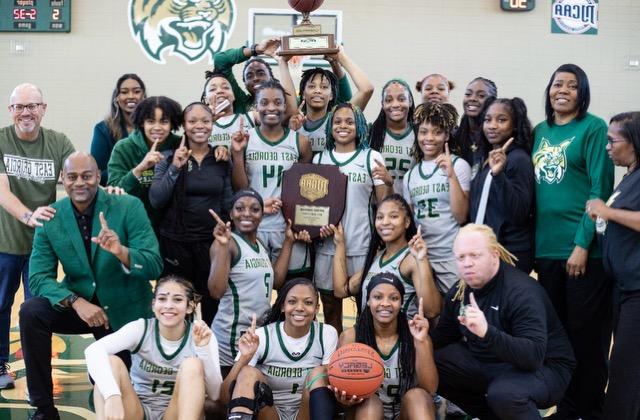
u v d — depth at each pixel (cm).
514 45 947
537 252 367
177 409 316
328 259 405
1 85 948
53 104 952
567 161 356
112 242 341
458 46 948
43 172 414
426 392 322
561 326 335
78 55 947
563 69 360
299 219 399
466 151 426
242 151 403
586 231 343
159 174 396
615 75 948
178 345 333
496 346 304
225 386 334
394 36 948
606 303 357
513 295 320
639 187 321
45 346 355
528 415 310
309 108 445
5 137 404
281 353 343
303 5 447
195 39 948
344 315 581
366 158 406
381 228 376
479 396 348
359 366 315
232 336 376
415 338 325
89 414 380
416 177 400
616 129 331
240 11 944
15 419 369
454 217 389
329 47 449
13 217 407
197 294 375
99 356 313
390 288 336
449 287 391
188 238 394
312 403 320
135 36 947
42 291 354
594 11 941
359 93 457
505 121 371
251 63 474
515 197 358
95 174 355
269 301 383
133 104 455
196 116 389
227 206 397
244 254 376
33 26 939
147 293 371
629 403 319
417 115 399
